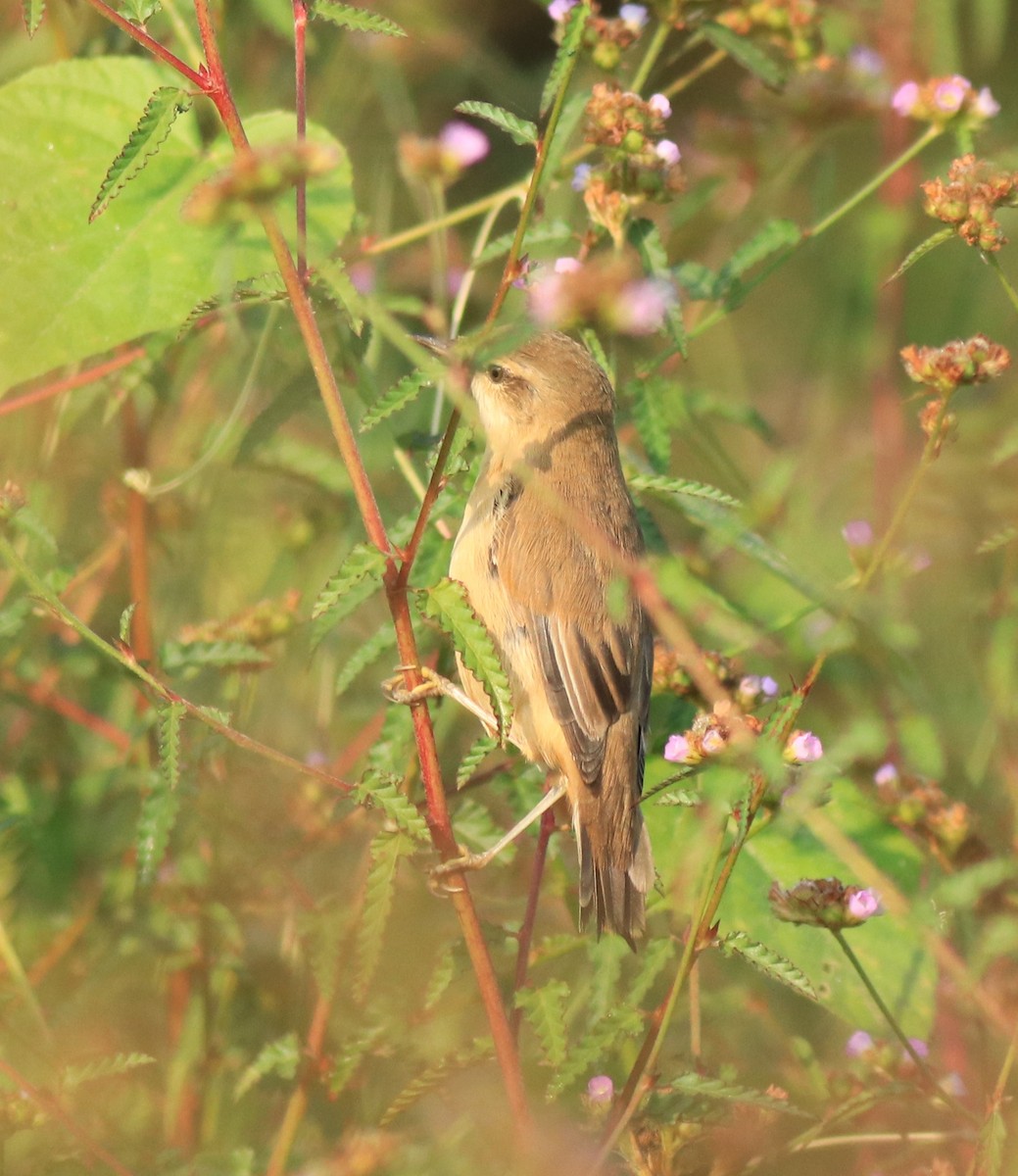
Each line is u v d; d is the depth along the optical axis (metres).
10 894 10.28
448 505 9.63
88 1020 9.77
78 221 10.30
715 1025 10.41
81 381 10.70
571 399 10.03
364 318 10.48
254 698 11.13
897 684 11.38
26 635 10.84
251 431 10.21
